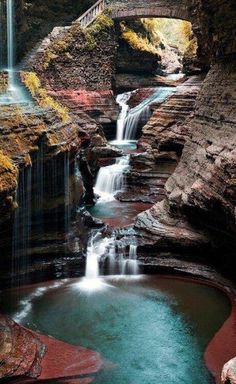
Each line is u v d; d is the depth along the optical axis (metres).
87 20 32.62
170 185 18.95
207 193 14.11
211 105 18.67
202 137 18.30
